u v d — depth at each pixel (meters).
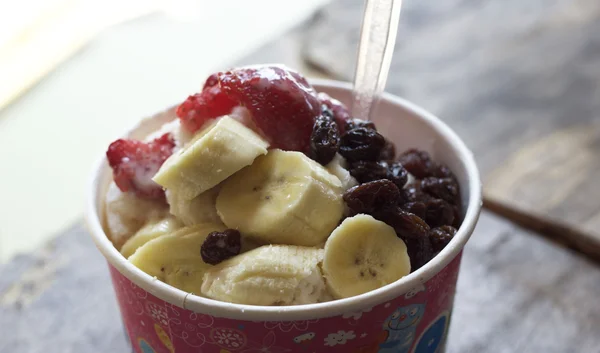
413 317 0.31
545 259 0.43
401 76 0.58
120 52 0.85
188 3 0.94
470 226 0.32
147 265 0.32
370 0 0.34
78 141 0.72
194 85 0.79
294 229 0.31
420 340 0.32
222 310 0.29
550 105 0.54
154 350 0.32
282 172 0.32
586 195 0.46
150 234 0.33
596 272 0.43
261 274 0.30
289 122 0.33
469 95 0.55
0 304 0.41
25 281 0.42
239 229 0.32
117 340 0.39
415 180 0.36
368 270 0.31
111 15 0.92
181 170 0.31
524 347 0.39
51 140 0.73
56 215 0.64
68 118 0.75
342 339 0.30
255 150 0.32
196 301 0.29
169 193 0.33
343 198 0.32
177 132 0.35
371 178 0.33
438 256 0.30
